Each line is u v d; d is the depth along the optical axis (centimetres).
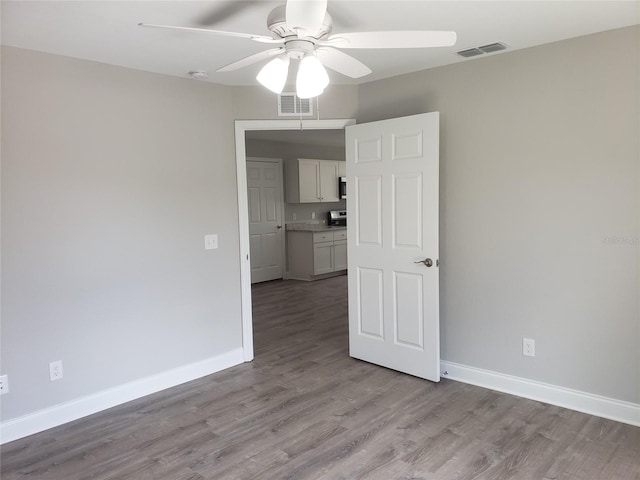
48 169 277
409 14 231
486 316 322
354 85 375
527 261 301
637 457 237
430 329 332
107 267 306
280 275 777
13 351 268
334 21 239
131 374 321
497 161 308
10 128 262
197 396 325
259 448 255
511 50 295
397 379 343
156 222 329
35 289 275
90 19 228
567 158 280
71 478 232
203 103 353
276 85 203
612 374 275
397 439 260
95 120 296
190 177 347
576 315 285
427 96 337
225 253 373
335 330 474
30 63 269
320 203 844
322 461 241
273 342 439
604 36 262
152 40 259
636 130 257
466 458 240
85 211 294
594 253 275
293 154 786
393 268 348
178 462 243
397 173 338
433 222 321
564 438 256
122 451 255
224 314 375
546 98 285
